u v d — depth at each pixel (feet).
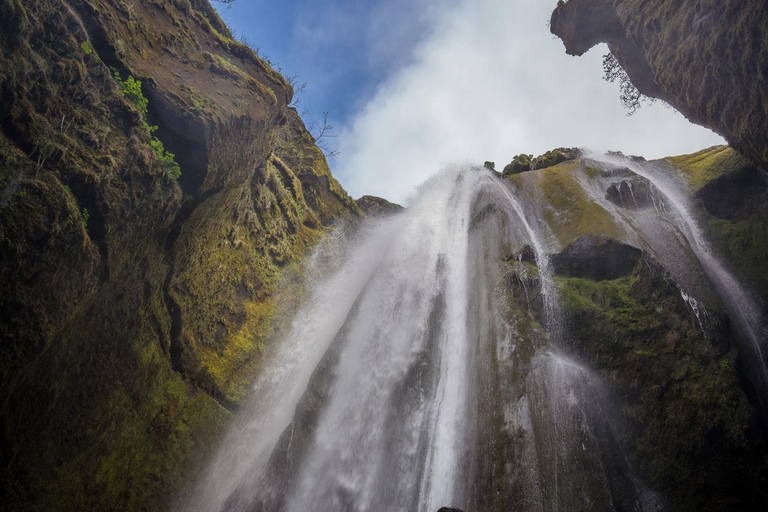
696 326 29.40
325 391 34.58
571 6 37.83
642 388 28.60
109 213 25.22
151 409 30.53
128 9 28.60
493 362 30.91
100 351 27.84
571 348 30.91
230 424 34.17
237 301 38.40
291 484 30.76
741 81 26.05
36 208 21.75
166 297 32.42
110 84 25.75
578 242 35.27
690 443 26.48
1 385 22.27
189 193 30.60
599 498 24.76
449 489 27.40
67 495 25.71
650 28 30.83
